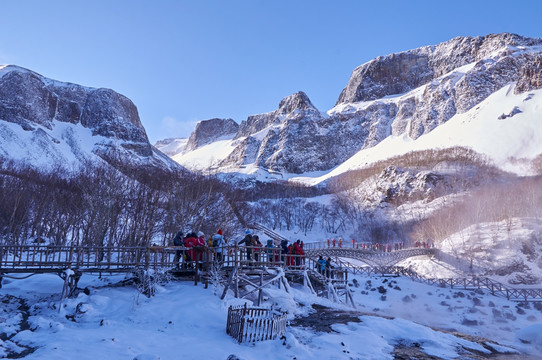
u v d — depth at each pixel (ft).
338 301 78.33
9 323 49.85
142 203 133.08
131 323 49.70
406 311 105.40
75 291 65.26
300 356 38.04
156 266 66.23
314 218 434.30
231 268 64.69
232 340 43.27
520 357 45.09
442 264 201.77
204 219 136.56
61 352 36.94
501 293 130.82
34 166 402.52
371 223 409.28
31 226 170.60
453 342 48.29
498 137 606.96
